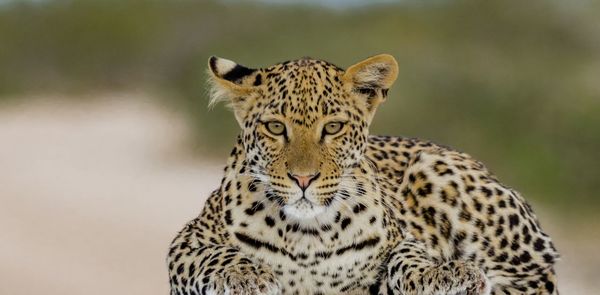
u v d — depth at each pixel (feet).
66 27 216.33
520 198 57.67
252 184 49.47
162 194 134.82
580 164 145.69
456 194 55.47
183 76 200.64
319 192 48.19
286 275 49.29
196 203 132.16
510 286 56.59
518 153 152.97
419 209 55.21
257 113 49.34
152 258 108.06
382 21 202.08
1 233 113.09
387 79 50.26
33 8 221.46
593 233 123.95
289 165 48.01
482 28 189.67
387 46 190.80
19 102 192.34
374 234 49.96
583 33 185.68
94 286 99.76
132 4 217.77
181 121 173.47
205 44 208.13
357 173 50.16
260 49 205.05
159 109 183.83
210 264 48.34
